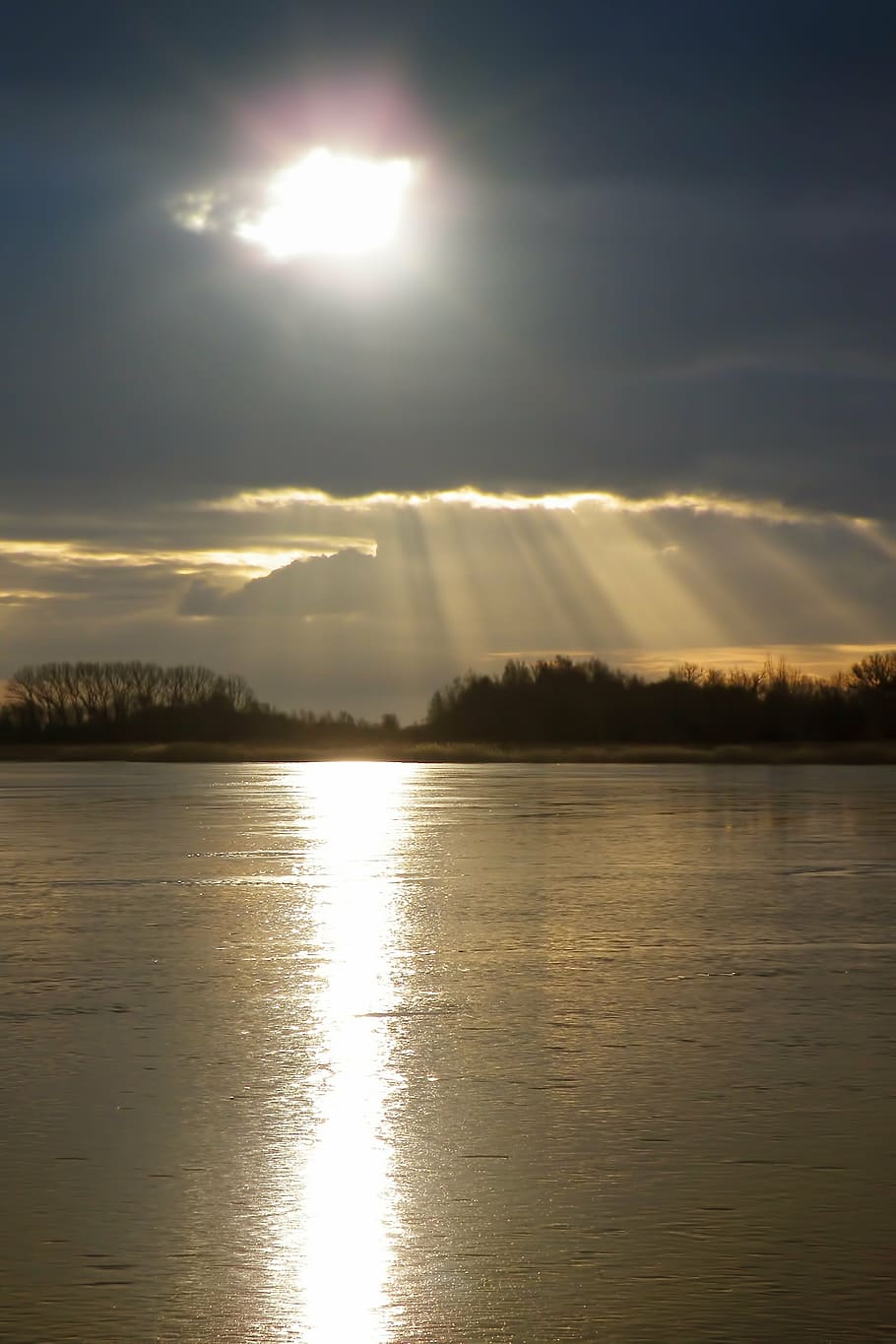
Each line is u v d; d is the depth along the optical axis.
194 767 133.62
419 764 145.38
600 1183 10.59
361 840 44.16
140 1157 11.23
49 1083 13.48
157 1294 8.62
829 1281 8.79
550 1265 9.04
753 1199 10.22
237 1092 13.18
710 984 18.86
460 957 21.05
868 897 28.72
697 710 159.25
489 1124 12.11
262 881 31.94
